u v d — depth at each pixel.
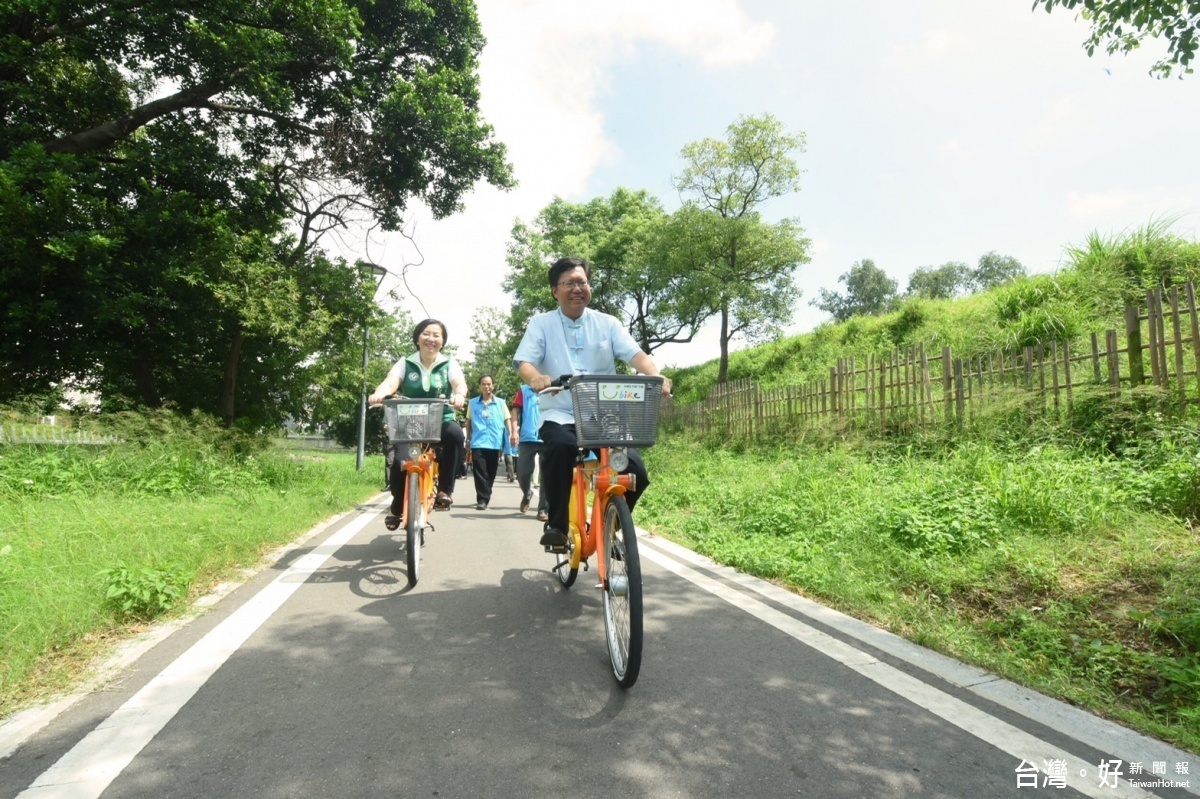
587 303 3.94
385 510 9.15
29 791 2.02
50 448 8.41
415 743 2.37
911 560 4.89
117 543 4.83
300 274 13.43
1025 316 10.34
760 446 12.85
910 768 2.24
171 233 11.12
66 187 9.45
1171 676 3.02
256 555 5.54
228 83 11.77
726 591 4.65
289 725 2.49
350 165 13.58
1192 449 5.76
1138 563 4.35
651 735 2.45
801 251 27.05
